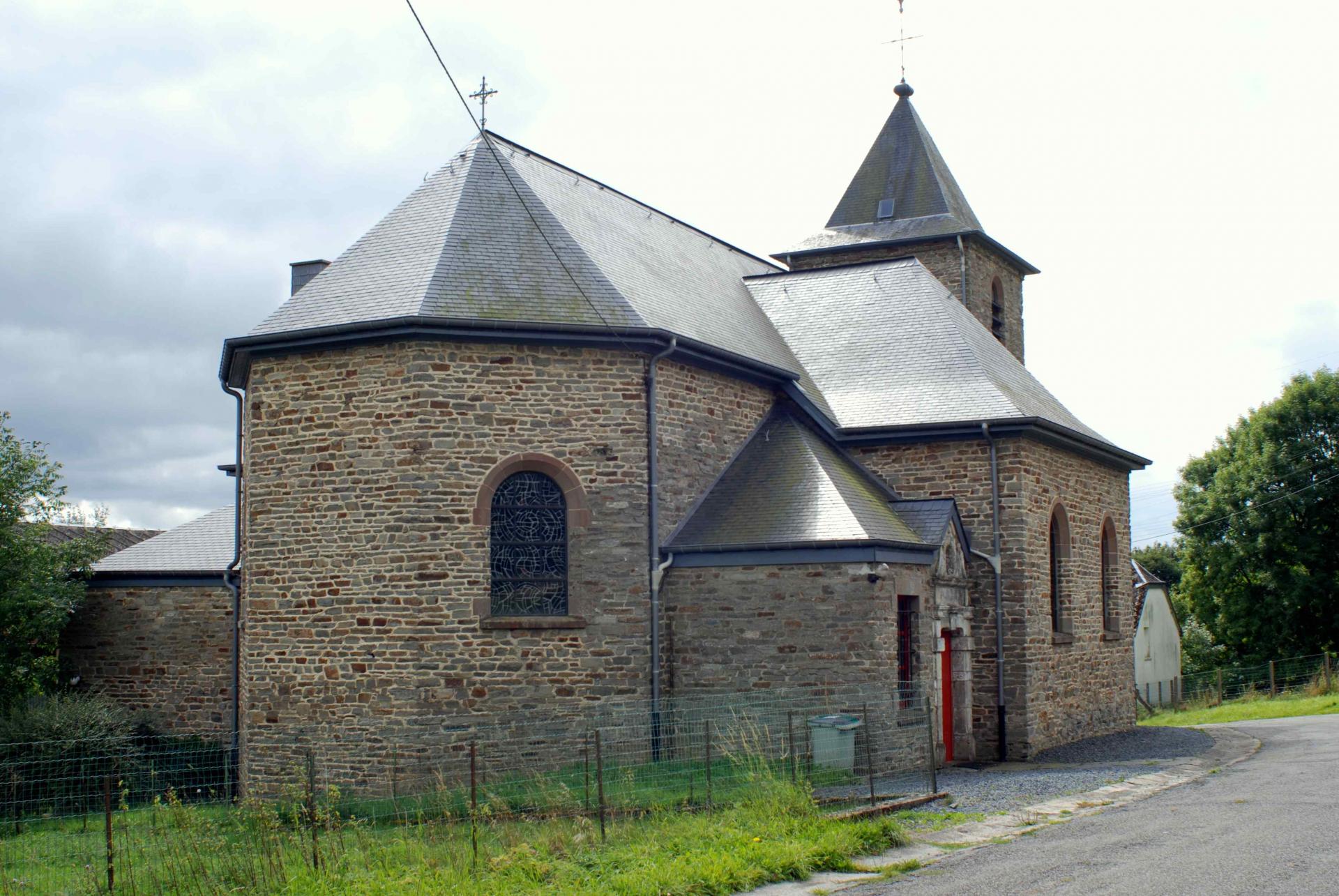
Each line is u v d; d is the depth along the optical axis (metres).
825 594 18.33
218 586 22.86
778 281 27.05
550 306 18.42
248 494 18.59
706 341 20.61
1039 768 19.27
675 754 18.19
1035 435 21.91
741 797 13.68
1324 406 45.72
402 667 17.30
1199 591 48.06
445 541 17.47
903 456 22.06
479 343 17.94
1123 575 26.97
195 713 22.66
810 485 19.66
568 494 18.20
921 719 18.81
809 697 18.25
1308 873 10.21
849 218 33.22
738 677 18.62
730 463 20.84
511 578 17.95
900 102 34.16
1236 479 46.47
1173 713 36.09
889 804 14.21
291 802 14.94
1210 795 15.15
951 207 32.38
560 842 11.53
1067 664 23.16
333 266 19.58
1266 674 42.69
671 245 24.69
